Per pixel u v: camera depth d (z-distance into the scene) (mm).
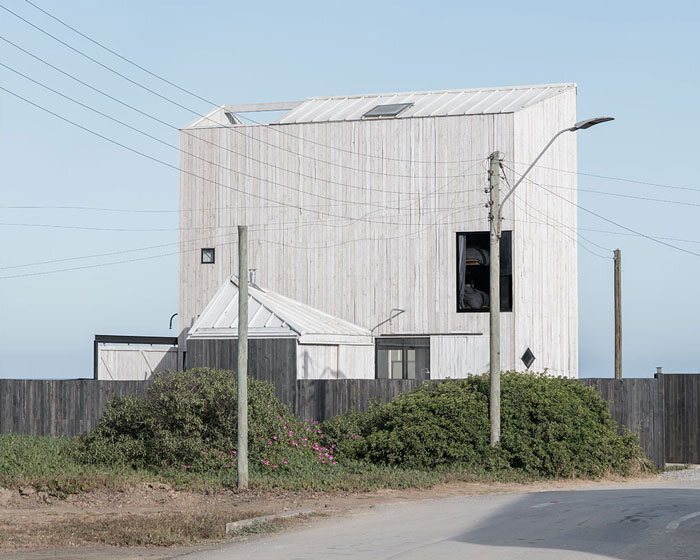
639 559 11633
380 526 15602
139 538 14734
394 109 38750
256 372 33438
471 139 36656
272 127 39344
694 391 30406
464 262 36781
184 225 40281
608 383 28219
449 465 24703
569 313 41375
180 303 40062
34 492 19906
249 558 12633
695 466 29609
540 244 38094
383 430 26125
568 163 42250
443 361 36156
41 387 30469
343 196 38344
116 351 37656
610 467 25469
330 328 35469
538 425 24906
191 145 40406
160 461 23734
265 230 39281
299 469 23719
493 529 14602
